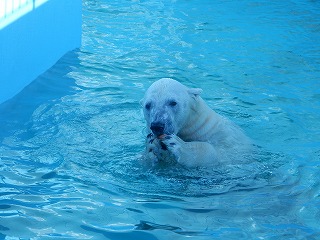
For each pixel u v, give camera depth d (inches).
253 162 253.9
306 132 296.0
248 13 538.6
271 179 242.1
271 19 521.0
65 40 402.0
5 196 222.8
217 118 271.3
